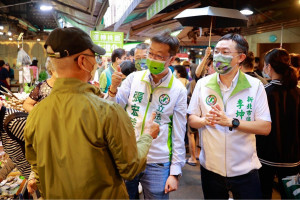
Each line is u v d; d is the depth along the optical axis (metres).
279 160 2.38
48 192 1.19
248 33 7.62
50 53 1.21
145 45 3.33
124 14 5.25
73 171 1.14
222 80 2.06
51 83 2.58
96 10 7.90
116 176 1.24
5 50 11.74
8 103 2.97
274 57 2.42
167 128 2.07
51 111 1.20
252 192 1.99
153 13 4.69
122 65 3.51
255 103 1.99
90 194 1.16
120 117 1.21
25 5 15.88
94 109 1.16
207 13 3.12
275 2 6.48
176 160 2.06
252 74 3.10
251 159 2.02
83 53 1.22
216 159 2.01
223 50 1.97
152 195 2.05
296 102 2.37
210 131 2.03
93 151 1.15
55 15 12.86
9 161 2.36
